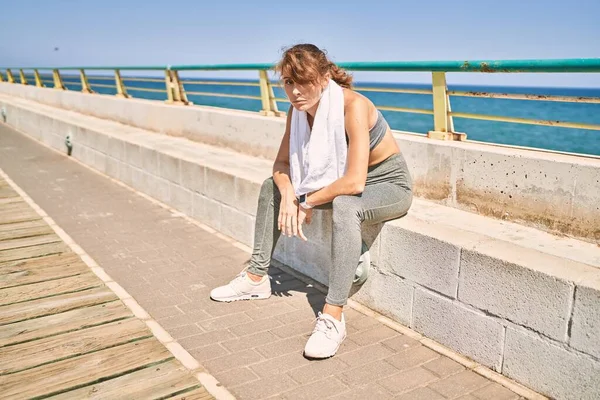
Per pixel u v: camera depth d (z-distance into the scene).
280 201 3.43
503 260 2.57
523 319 2.52
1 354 2.79
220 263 4.28
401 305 3.17
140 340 2.96
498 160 3.36
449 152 3.66
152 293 3.65
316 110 3.00
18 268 4.05
